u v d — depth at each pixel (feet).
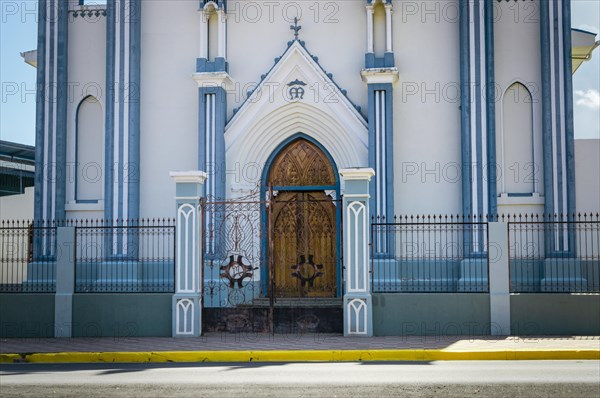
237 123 63.10
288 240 63.67
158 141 64.75
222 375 38.06
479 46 60.64
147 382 35.99
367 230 51.98
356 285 51.96
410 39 63.00
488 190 59.67
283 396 31.58
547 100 60.13
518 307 52.34
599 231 62.90
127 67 63.77
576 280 58.18
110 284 61.26
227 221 60.95
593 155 71.31
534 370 38.60
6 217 93.66
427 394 31.73
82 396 32.48
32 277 61.93
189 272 53.01
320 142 63.67
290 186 64.08
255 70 64.59
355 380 35.63
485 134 60.13
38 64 64.80
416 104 62.54
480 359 43.70
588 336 51.24
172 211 64.03
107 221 62.08
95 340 51.85
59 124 64.28
